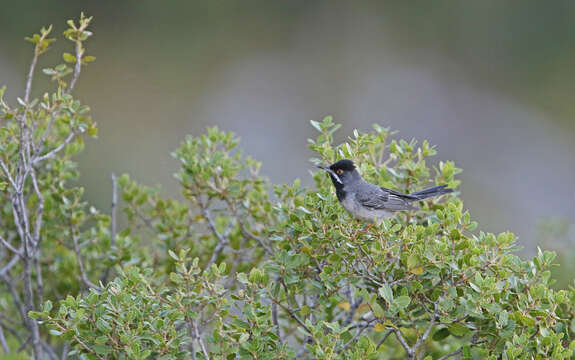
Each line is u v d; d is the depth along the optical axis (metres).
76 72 10.77
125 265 11.09
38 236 10.80
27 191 11.69
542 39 39.09
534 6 39.28
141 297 8.46
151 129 32.19
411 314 9.06
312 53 39.28
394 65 38.31
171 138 31.83
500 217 27.58
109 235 12.16
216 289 8.60
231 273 11.81
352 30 40.56
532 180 30.30
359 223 9.71
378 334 11.19
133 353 7.83
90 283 11.52
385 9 41.97
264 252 12.04
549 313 8.25
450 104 35.44
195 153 11.80
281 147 31.91
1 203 11.88
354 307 10.41
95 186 23.66
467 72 38.00
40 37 10.62
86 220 11.97
